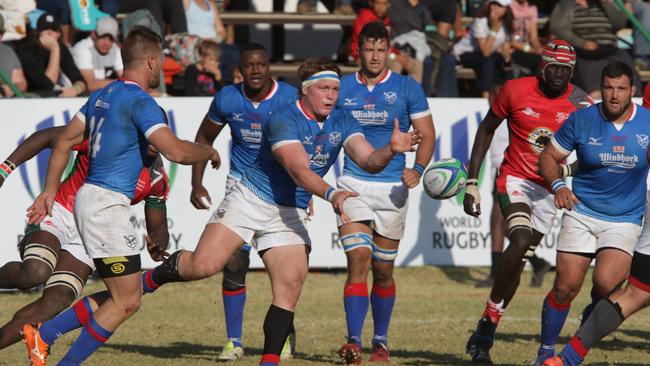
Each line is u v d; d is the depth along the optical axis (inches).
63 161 930.1
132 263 884.6
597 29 2065.7
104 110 880.3
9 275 973.8
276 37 2314.2
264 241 926.4
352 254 1093.1
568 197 997.2
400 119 1150.3
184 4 2064.5
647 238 914.1
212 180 1704.0
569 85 1133.7
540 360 1055.6
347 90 1151.0
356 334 1090.7
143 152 888.3
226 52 2041.1
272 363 903.7
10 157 991.6
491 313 1088.8
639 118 1015.6
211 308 1540.4
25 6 1962.4
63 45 1897.1
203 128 1192.8
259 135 1154.7
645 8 2246.6
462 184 1070.4
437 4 2148.1
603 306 919.7
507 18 2098.9
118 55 1977.1
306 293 1659.7
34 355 906.1
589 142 1015.6
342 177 1149.7
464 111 1772.9
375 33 1143.0
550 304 1049.5
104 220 876.0
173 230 1702.8
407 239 1772.9
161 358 1120.2
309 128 908.6
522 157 1125.7
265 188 922.7
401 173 1151.0
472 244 1780.3
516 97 1125.1
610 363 1085.8
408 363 1091.3
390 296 1127.0
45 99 1686.8
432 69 2009.1
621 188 1021.8
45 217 964.0
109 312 893.2
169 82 1964.8
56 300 940.6
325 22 2155.5
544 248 1774.1
